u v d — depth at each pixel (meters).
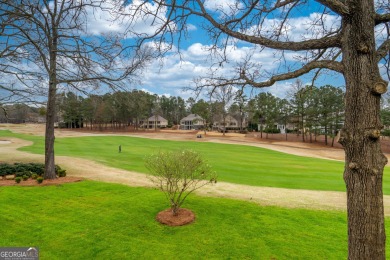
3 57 12.25
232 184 13.84
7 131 65.12
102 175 15.36
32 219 8.26
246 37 3.89
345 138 3.07
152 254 6.32
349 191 3.13
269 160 25.89
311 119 50.53
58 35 12.83
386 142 47.88
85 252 6.40
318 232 7.60
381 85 2.87
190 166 8.47
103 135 61.62
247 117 88.94
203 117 72.56
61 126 93.62
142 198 10.36
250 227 7.87
